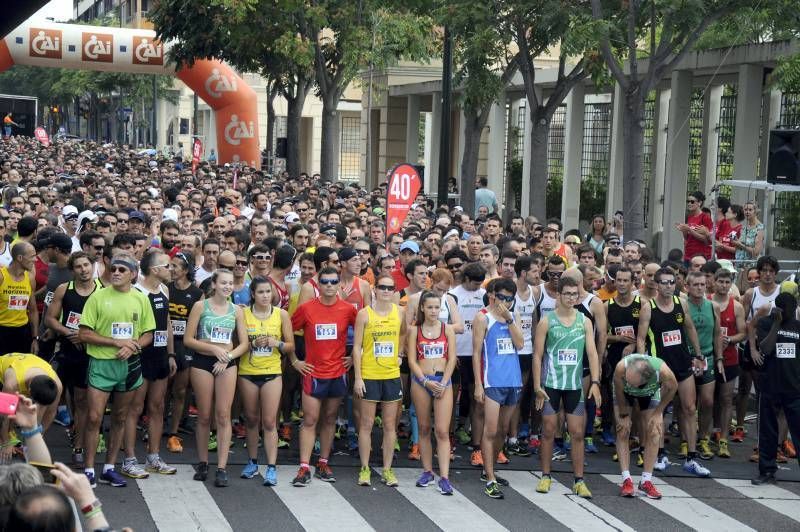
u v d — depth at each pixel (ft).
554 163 172.14
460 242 71.82
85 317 49.06
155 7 172.24
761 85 111.75
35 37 187.32
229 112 195.62
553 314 52.85
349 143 310.86
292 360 52.60
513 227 88.74
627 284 59.11
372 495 51.49
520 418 61.62
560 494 53.11
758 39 112.98
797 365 55.31
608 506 51.39
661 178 137.90
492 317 52.80
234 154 196.85
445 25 105.29
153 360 51.85
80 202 96.48
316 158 333.83
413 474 55.62
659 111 136.67
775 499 53.88
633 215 94.38
